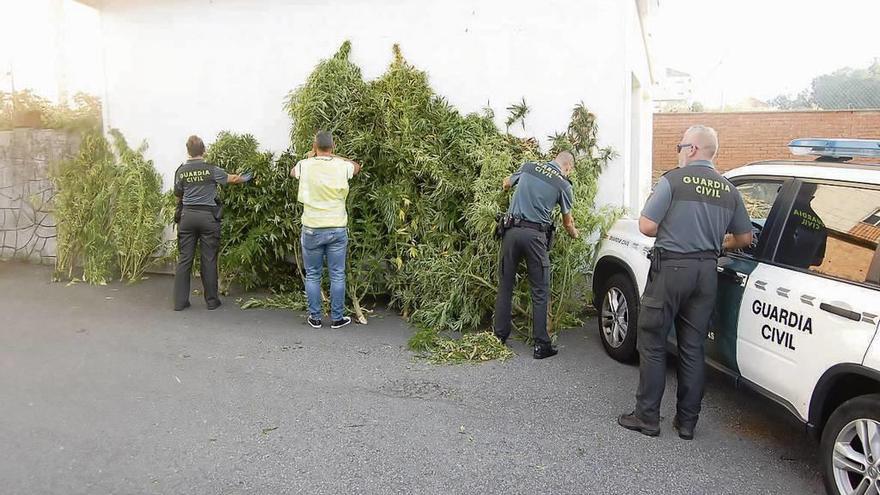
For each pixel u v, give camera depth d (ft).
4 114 29.53
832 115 42.16
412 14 23.57
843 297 10.82
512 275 18.47
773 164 14.19
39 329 20.31
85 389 15.66
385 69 24.13
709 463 12.56
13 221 29.68
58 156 28.43
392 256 22.16
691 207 12.86
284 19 24.93
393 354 18.47
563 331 20.79
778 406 12.59
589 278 20.92
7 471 11.81
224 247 23.59
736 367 13.44
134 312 22.36
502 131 23.04
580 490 11.55
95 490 11.28
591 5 21.95
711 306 13.19
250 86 25.66
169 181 27.07
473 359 18.02
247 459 12.46
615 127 22.22
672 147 45.75
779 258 12.76
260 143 25.75
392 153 21.59
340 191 20.20
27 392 15.40
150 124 26.96
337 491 11.43
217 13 25.58
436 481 11.78
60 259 26.91
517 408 14.93
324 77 22.59
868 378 10.52
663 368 13.51
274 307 23.24
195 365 17.39
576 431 13.82
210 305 22.89
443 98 23.43
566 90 22.49
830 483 10.84
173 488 11.43
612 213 20.53
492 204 19.67
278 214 23.26
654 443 13.34
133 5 26.40
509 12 22.68
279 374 16.83
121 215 26.17
